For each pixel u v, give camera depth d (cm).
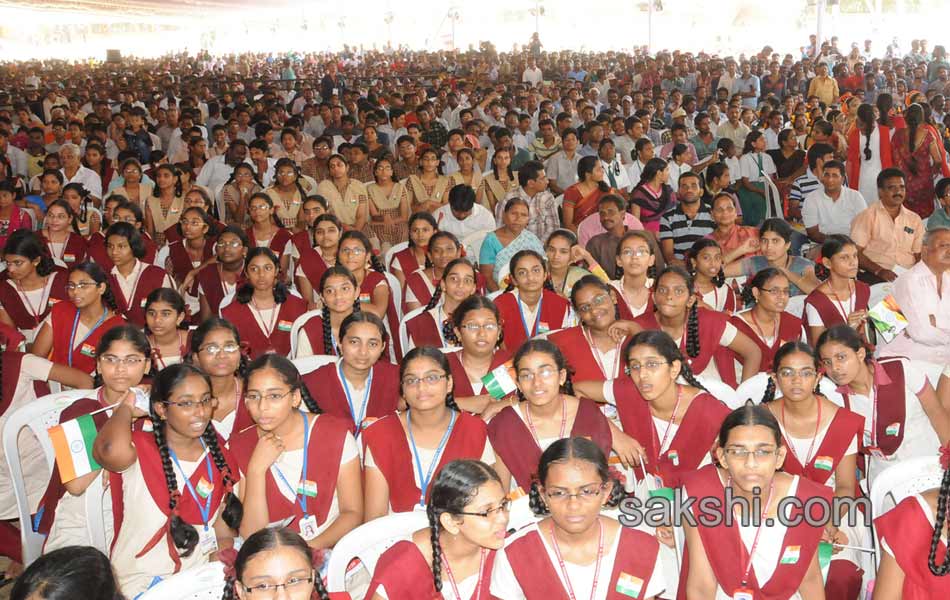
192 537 334
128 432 328
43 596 216
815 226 752
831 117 1233
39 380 464
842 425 374
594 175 798
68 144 966
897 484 337
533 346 367
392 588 283
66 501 365
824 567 338
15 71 3441
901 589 297
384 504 370
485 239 661
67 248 698
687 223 719
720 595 321
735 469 305
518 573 290
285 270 705
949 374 405
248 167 855
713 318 473
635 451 388
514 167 1048
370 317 420
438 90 2141
